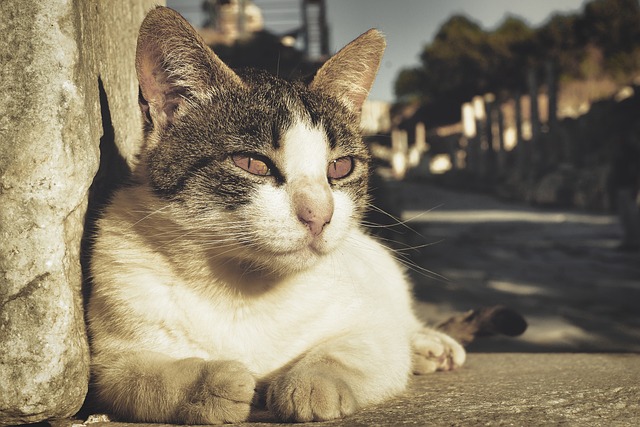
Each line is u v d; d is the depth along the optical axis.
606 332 0.72
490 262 1.35
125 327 0.39
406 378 0.43
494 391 0.40
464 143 4.57
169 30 0.42
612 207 2.42
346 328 0.43
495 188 3.40
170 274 0.40
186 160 0.41
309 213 0.40
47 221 0.36
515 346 0.67
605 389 0.39
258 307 0.41
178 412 0.36
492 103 4.13
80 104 0.36
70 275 0.37
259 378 0.41
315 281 0.42
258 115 0.41
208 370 0.37
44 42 0.36
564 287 1.05
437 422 0.34
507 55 5.28
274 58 1.61
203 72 0.42
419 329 0.52
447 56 5.70
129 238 0.40
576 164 2.94
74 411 0.37
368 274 0.47
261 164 0.40
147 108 0.42
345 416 0.36
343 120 0.44
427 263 1.33
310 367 0.38
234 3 2.29
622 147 2.45
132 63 0.49
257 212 0.40
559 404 0.37
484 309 0.57
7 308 0.35
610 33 4.79
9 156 0.35
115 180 0.45
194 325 0.40
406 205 2.72
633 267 1.23
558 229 1.93
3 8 0.35
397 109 6.42
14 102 0.35
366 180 0.46
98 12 0.43
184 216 0.40
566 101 4.58
